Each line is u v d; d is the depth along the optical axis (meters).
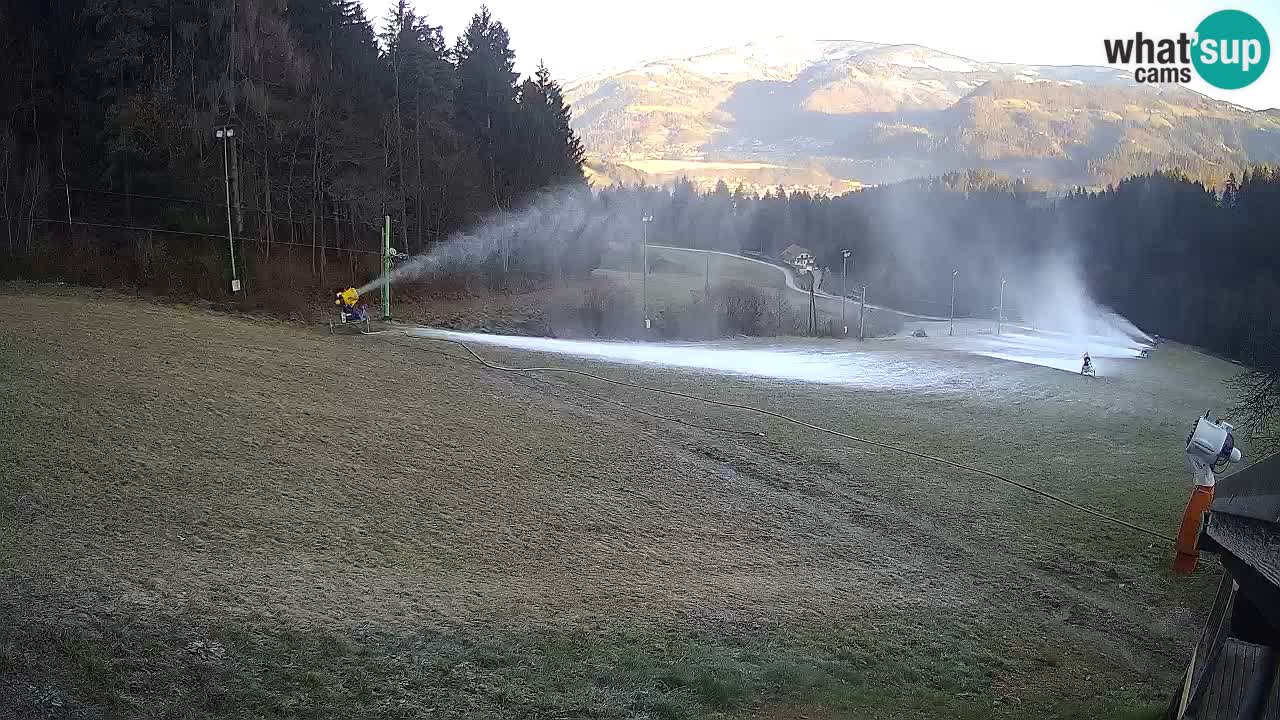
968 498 33.38
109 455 25.09
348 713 13.82
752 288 107.56
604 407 40.50
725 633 19.31
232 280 52.06
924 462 37.47
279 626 16.48
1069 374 59.41
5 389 29.16
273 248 59.28
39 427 26.25
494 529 24.83
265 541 21.48
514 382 42.75
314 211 60.75
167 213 56.16
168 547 20.09
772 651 18.31
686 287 99.38
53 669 13.58
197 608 16.70
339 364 40.59
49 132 55.84
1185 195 140.25
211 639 15.51
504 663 16.22
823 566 25.62
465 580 20.94
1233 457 18.58
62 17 56.84
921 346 71.06
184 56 56.97
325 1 67.88
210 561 19.64
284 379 36.25
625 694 15.17
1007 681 18.94
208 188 55.94
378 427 32.06
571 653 17.08
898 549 28.00
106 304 46.19
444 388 39.31
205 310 49.88
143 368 34.19
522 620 18.61
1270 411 39.50
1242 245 123.38
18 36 55.88
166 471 24.73
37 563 17.81
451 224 71.19
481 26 93.38
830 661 18.12
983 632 21.98
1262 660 8.79
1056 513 32.50
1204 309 110.00
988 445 41.34
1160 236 132.12
